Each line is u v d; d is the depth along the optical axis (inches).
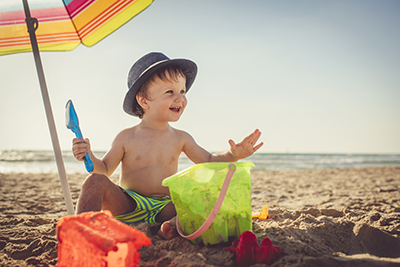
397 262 55.1
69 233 46.6
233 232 65.7
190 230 63.9
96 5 87.7
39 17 88.0
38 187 230.1
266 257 55.2
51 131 72.9
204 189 62.4
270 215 92.9
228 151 80.0
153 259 60.5
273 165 669.3
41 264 63.2
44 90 74.5
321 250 65.1
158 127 85.5
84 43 95.3
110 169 78.4
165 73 82.4
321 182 274.8
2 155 875.4
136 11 89.0
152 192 80.5
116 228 47.2
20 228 92.4
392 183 253.3
